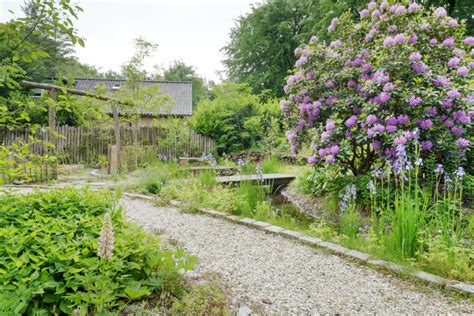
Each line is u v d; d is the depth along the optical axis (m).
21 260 1.78
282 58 21.67
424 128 4.32
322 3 13.91
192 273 2.45
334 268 2.79
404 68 4.52
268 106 12.52
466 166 4.80
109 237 1.63
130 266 1.95
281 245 3.36
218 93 12.34
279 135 11.40
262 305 2.12
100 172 9.34
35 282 1.68
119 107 10.31
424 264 2.81
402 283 2.53
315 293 2.33
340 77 5.20
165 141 11.55
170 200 5.29
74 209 2.83
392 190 4.51
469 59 4.71
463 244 3.20
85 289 1.81
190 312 1.85
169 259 2.09
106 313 1.61
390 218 3.65
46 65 19.64
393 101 4.55
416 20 4.93
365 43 5.36
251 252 3.14
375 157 5.29
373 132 4.48
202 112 12.23
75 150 11.80
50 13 2.33
